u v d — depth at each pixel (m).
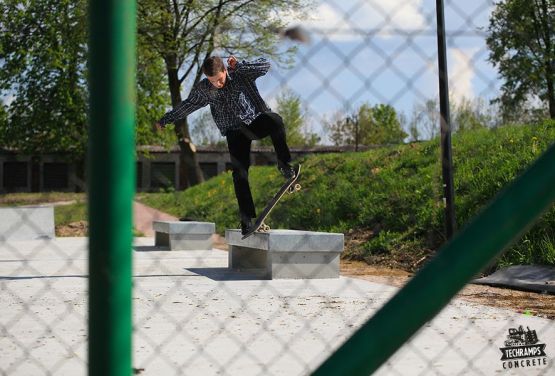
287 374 3.87
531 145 10.69
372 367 1.47
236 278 8.59
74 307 6.20
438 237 10.18
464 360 4.18
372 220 12.01
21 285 7.75
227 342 4.74
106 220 1.33
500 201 1.47
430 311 1.46
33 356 4.27
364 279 8.76
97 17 1.31
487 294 7.15
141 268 9.78
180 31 22.03
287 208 14.45
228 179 19.09
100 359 1.34
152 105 23.58
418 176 12.24
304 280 8.39
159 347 4.55
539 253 8.36
